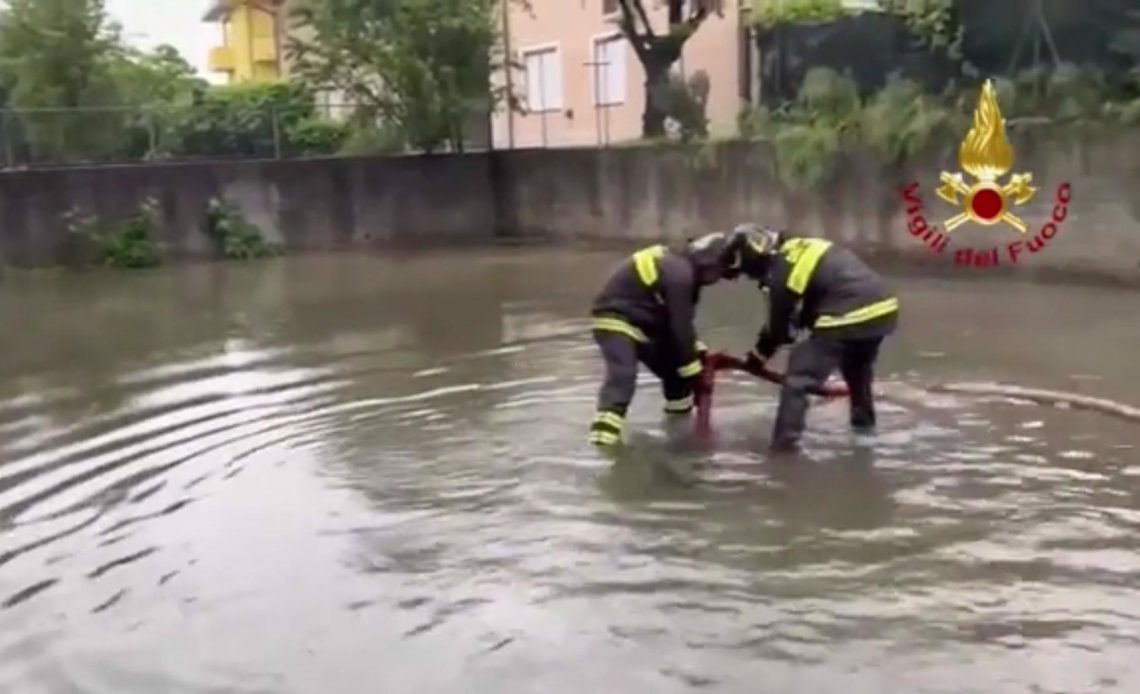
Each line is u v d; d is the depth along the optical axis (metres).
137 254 17.42
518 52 23.94
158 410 8.19
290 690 4.18
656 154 17.45
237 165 18.25
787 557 5.24
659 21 20.17
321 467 6.73
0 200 16.84
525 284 14.47
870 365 7.10
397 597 4.93
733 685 4.12
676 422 7.38
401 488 6.32
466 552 5.40
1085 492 6.00
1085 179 13.03
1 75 18.23
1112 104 13.09
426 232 19.52
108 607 4.93
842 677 4.15
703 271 7.05
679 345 6.98
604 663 4.31
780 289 6.86
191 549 5.53
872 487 6.12
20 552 5.55
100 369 9.80
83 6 18.17
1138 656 4.25
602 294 7.14
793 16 16.44
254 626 4.71
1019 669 4.17
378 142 19.41
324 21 19.16
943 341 9.98
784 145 15.24
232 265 17.39
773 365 9.15
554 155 18.97
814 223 15.48
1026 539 5.38
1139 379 8.37
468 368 9.35
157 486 6.46
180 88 20.17
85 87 18.23
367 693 4.15
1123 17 13.50
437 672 4.28
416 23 19.05
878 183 14.66
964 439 6.95
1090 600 4.72
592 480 6.34
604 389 6.99
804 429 7.14
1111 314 10.94
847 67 15.79
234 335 11.34
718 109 18.92
